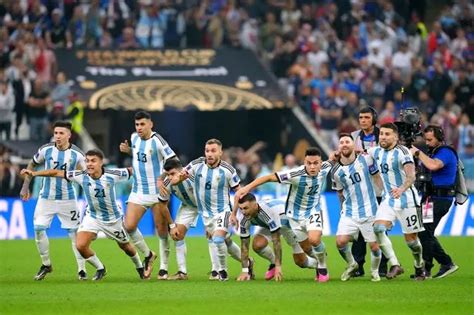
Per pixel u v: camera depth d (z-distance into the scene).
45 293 31.58
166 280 35.69
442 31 74.19
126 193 59.38
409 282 34.41
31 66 66.81
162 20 71.62
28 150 63.25
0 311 27.80
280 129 70.94
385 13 74.25
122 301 29.53
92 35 70.69
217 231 35.25
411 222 34.81
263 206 34.69
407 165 34.28
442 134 36.31
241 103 66.56
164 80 68.00
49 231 57.66
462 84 71.38
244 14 73.19
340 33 73.19
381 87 70.69
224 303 28.97
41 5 70.31
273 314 27.02
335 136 68.81
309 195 34.72
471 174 66.44
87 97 65.69
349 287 32.81
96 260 35.78
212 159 35.22
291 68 71.00
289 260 43.31
